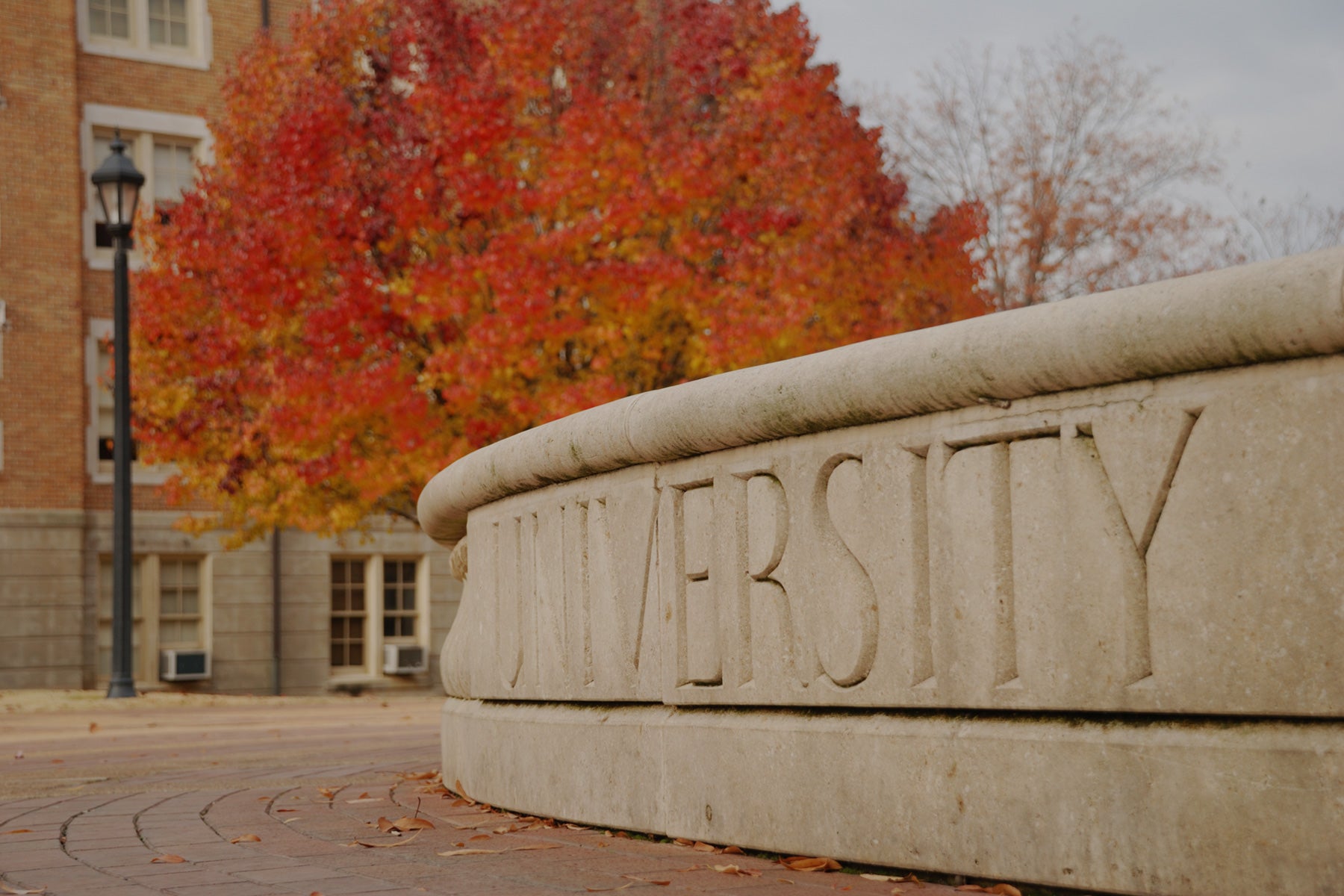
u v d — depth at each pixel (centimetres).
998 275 2666
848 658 395
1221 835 304
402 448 1569
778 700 421
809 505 412
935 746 367
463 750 629
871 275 1661
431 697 2412
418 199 1595
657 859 428
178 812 600
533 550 563
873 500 391
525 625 570
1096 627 333
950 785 362
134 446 2303
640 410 470
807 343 1579
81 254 2281
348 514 1689
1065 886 334
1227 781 304
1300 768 293
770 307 1524
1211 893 305
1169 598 318
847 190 1645
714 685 452
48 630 2194
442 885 385
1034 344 338
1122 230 2672
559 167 1579
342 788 700
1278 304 294
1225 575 308
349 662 2484
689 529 464
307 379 1561
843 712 403
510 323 1512
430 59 1678
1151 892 316
